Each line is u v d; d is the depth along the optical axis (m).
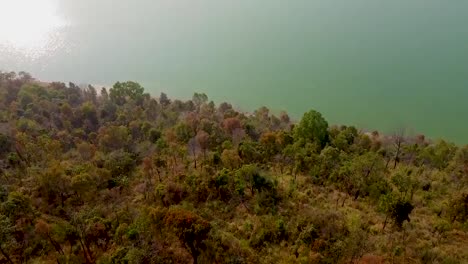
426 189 74.38
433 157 85.50
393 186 74.06
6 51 167.75
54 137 100.69
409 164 86.62
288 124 115.56
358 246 56.22
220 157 81.00
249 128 102.62
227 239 57.66
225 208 66.75
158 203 69.94
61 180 72.31
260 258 55.97
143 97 129.50
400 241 58.97
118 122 112.56
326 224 60.19
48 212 69.56
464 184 76.19
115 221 62.50
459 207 63.78
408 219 60.75
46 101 120.62
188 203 67.69
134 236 57.28
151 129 103.06
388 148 92.88
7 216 63.22
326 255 54.88
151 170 81.56
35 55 168.25
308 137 88.38
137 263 52.22
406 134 111.56
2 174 80.44
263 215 64.44
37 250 59.28
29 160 87.38
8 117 109.56
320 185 74.88
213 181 70.06
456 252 57.16
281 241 58.91
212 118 110.94
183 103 129.25
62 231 59.75
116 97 130.00
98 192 75.00
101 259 54.22
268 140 86.94
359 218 63.50
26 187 75.00
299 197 69.50
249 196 69.25
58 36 180.88
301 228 60.03
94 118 116.75
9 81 134.62
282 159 83.25
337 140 89.69
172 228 54.19
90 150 91.81
